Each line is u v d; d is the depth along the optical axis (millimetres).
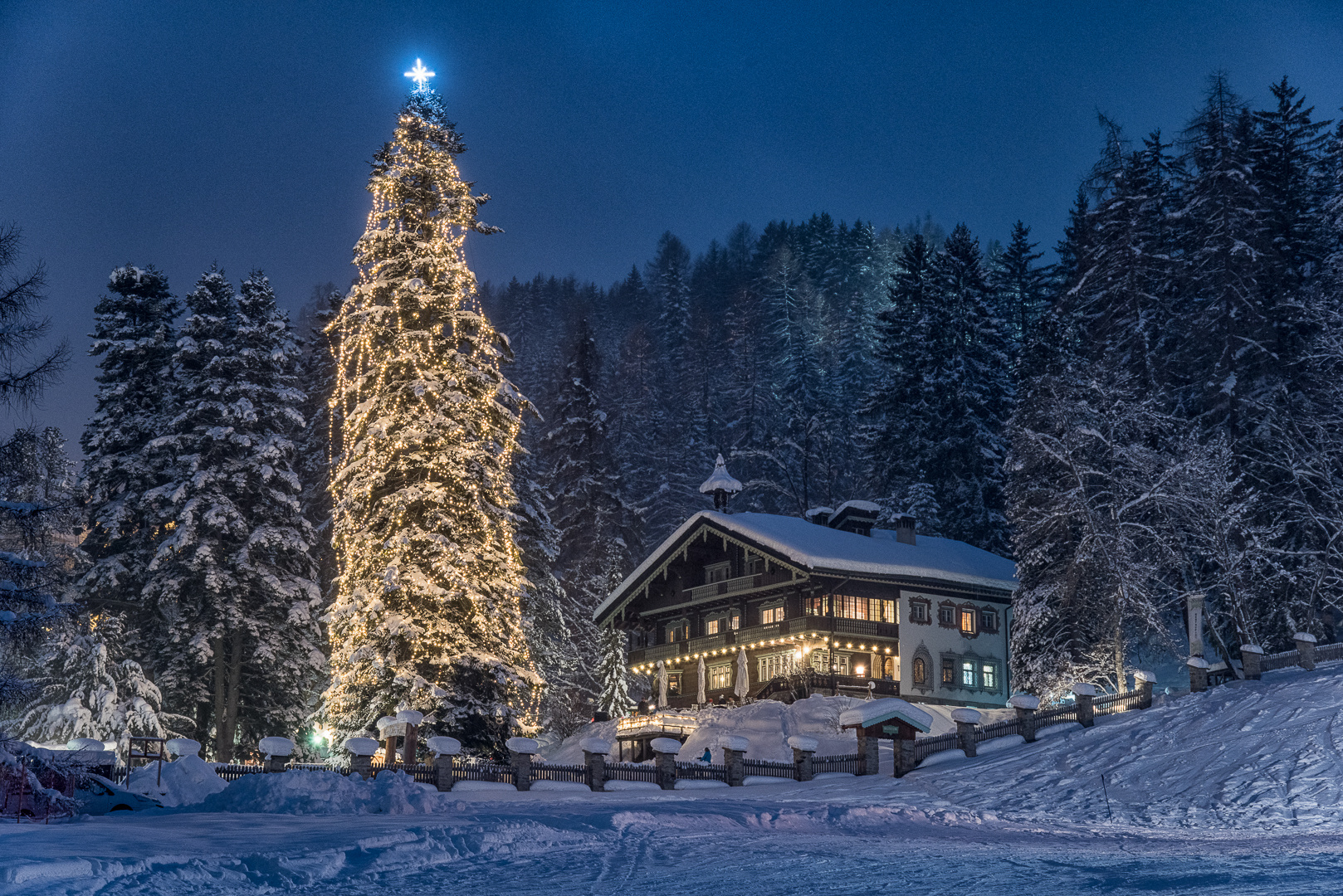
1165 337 59000
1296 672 36469
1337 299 51406
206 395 49906
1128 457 46656
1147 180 70312
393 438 40062
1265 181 60406
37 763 23203
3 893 12445
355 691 39875
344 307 43125
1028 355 59281
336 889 14766
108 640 44656
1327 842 19938
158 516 48594
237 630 48781
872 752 37125
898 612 60625
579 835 20719
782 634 59125
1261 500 50281
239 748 50438
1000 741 36688
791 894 14648
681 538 63844
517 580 41906
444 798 26031
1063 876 15773
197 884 14273
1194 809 25406
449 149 44406
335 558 58531
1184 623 52219
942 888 14906
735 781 35438
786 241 170875
